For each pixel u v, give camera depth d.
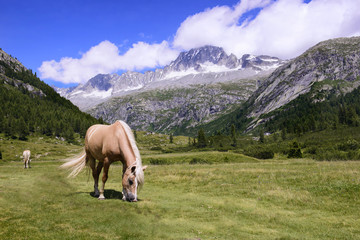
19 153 107.62
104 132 11.92
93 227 7.75
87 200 11.16
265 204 12.10
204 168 25.27
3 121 148.62
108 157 11.62
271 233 8.17
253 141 185.62
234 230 8.41
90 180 19.80
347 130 140.50
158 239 7.20
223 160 43.62
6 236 6.38
